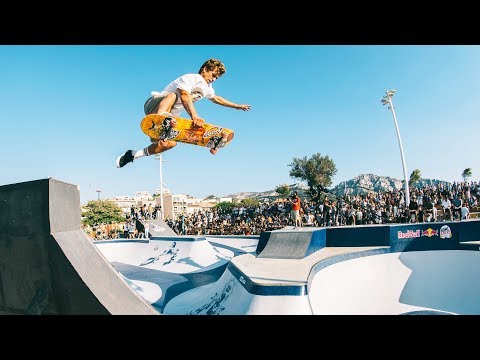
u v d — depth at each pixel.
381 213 18.41
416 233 10.56
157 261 14.98
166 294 9.88
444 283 8.91
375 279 9.11
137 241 17.19
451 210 16.86
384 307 7.96
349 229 11.13
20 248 4.02
